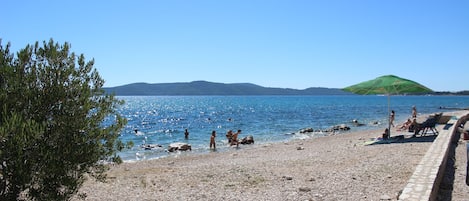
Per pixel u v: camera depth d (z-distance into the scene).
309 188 10.30
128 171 14.53
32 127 4.91
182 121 57.38
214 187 11.07
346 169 13.03
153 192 10.62
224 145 27.52
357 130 38.06
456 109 84.31
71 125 5.57
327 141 26.84
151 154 23.50
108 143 6.21
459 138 20.09
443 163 11.40
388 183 10.66
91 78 6.20
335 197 9.39
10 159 4.84
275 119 56.47
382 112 73.56
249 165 15.21
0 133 4.62
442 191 9.64
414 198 7.54
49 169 5.26
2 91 5.27
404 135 23.52
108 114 6.45
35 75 5.59
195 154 22.77
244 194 10.09
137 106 130.88
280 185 11.02
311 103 136.88
